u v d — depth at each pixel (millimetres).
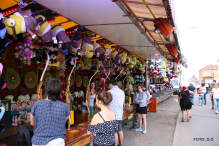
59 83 1912
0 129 1747
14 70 4910
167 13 2422
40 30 2328
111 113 2234
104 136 2133
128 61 5926
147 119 7246
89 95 4301
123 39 4730
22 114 4629
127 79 7957
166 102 13570
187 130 5668
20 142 2070
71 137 2869
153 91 13070
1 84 1958
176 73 18203
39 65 3740
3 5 2928
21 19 1944
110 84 3611
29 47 2725
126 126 6008
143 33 4109
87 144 3051
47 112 1780
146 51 6645
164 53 7676
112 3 2443
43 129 1742
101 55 4090
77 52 3465
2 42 1714
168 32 3037
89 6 2561
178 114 8375
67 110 1962
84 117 4801
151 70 10078
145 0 2264
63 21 3764
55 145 1742
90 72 7828
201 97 12039
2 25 1674
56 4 2490
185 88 6863
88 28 3756
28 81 5336
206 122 6793
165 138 4777
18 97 4801
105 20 3207
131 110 5855
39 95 2693
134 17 3234
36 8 3305
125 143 4352
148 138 4758
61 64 3877
